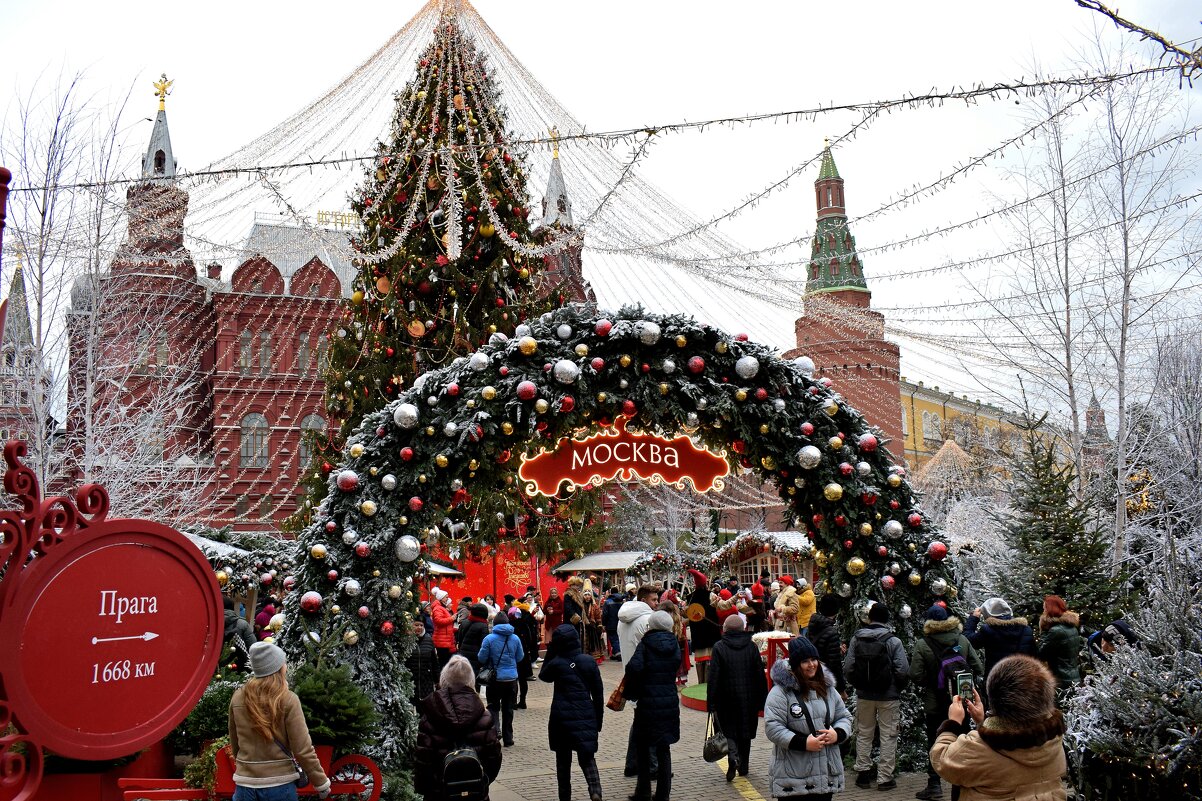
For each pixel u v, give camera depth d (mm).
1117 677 5859
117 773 7035
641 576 23891
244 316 40406
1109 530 12945
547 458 8625
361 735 6379
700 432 8641
